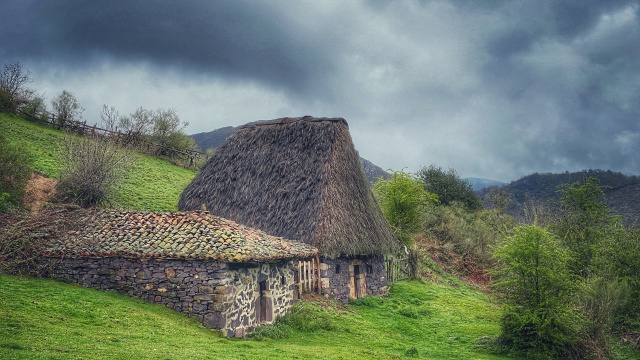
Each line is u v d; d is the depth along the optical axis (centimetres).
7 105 3831
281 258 1691
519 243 1870
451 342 1869
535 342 1748
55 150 3238
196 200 2725
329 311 2025
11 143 3055
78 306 1343
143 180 3488
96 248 1606
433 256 3850
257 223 2378
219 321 1462
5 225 1720
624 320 1981
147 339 1192
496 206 5384
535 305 1791
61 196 2334
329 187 2345
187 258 1495
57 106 4112
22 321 1123
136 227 1722
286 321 1770
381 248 2491
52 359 912
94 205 2408
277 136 2741
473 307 2573
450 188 5069
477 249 3994
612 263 2095
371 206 2655
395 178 3522
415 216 3506
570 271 2022
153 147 4531
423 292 2805
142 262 1569
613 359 1739
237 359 1139
